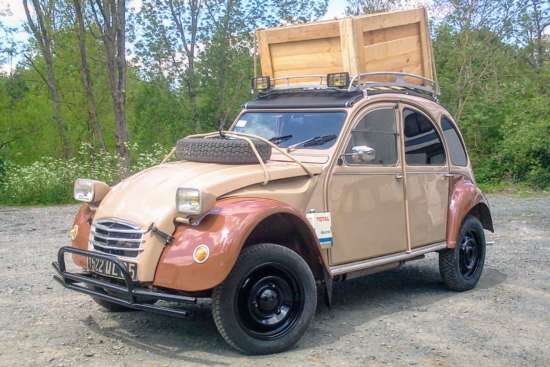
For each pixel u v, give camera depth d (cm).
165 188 550
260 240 559
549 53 2519
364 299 723
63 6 2361
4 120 2280
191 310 664
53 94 2230
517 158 2092
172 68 2258
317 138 637
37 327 599
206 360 516
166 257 511
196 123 2283
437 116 746
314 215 585
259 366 504
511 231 1212
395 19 720
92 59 2320
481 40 2350
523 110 2212
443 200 736
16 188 1712
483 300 721
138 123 2345
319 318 644
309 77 712
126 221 537
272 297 535
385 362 519
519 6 2309
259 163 582
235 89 2275
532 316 658
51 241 1081
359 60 679
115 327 604
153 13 2186
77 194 602
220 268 494
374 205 645
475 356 538
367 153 600
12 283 771
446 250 746
